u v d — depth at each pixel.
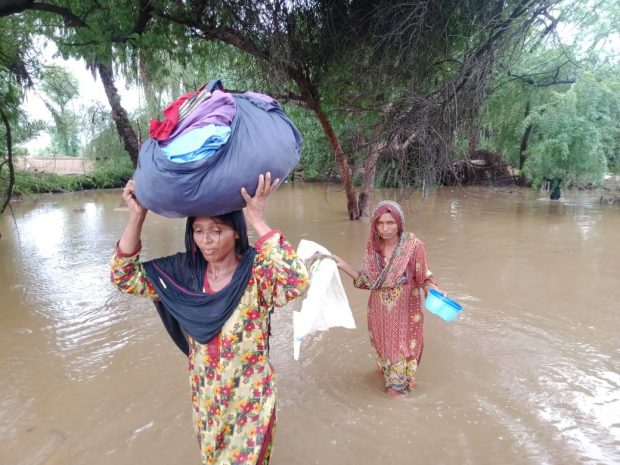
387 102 8.13
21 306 5.62
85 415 3.27
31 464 2.79
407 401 3.34
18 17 7.64
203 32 7.41
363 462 2.75
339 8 7.73
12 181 9.04
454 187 18.83
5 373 3.91
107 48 6.48
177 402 3.41
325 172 14.12
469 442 2.89
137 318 5.12
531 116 13.48
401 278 3.27
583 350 4.14
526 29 6.85
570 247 8.10
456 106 6.92
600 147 12.92
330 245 8.64
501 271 6.69
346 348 4.23
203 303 1.85
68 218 13.10
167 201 1.69
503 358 3.99
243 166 1.67
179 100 1.75
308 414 3.22
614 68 13.91
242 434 1.93
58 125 10.79
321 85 8.73
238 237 1.94
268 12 7.32
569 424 3.05
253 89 8.81
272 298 1.88
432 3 6.96
